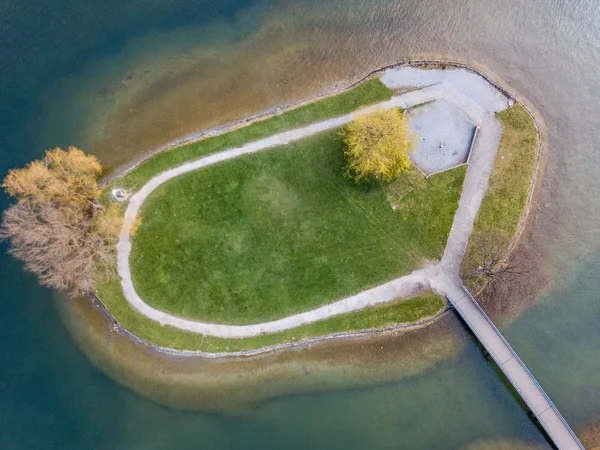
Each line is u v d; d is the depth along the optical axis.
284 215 41.59
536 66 44.31
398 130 38.53
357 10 44.44
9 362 40.00
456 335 40.88
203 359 40.47
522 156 42.41
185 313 40.72
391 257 41.41
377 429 40.00
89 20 43.81
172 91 43.03
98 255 39.78
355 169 40.97
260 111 42.91
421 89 43.31
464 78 43.59
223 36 43.78
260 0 44.22
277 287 41.06
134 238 41.09
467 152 42.38
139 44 43.53
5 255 40.91
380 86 43.25
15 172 36.91
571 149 43.28
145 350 40.44
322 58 43.72
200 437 39.62
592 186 42.97
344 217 41.69
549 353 41.28
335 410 40.16
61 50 43.34
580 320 41.78
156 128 42.62
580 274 42.25
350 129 39.34
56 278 36.97
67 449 39.16
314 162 42.09
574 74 44.31
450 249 41.34
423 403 40.34
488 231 41.47
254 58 43.56
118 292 40.69
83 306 40.78
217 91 43.09
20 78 42.94
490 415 40.22
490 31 44.62
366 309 40.94
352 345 40.78
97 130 42.53
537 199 42.69
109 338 40.53
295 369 40.53
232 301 40.91
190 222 41.41
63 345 40.50
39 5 43.81
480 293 41.22
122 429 39.66
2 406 39.44
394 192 41.88
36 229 35.81
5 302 40.66
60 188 36.75
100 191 40.81
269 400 40.16
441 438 39.97
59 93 42.81
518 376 39.69
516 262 41.88
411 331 40.91
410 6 44.66
